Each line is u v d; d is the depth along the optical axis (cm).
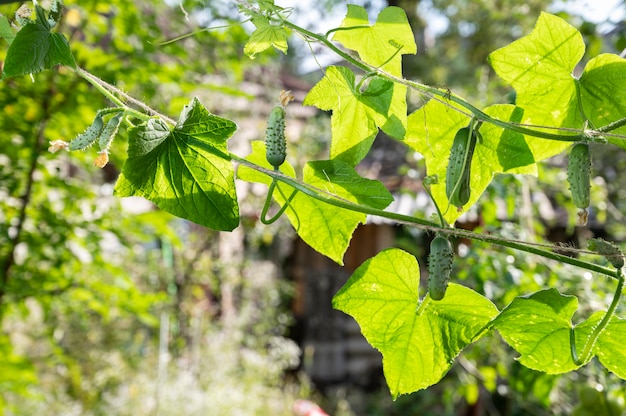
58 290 185
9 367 196
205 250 501
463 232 61
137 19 173
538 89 72
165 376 405
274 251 655
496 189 189
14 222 185
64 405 368
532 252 59
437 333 67
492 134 74
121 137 159
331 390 632
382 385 647
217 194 64
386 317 68
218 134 63
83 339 418
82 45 168
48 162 185
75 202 190
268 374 496
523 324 64
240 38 179
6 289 179
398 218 63
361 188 72
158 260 470
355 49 73
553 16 69
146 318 204
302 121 603
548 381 166
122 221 198
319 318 668
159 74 176
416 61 526
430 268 61
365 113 75
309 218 74
